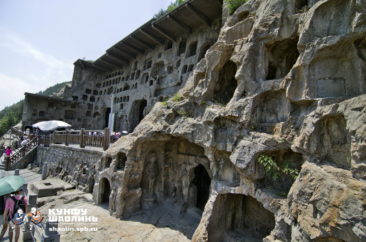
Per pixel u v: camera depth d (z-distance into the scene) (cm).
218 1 1895
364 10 582
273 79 865
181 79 2367
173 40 2603
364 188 491
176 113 1184
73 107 3866
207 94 1054
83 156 1661
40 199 1416
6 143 3409
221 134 934
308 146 652
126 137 1347
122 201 1202
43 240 712
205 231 893
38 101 3562
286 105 787
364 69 608
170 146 1402
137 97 3000
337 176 564
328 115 616
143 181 1354
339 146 611
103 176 1339
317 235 550
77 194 1460
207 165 1164
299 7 813
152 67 2895
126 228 1071
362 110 536
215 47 1043
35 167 2320
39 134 2775
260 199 768
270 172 802
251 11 975
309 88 683
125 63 3503
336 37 629
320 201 559
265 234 906
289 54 874
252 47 872
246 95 873
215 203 920
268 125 819
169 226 1110
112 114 2653
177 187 1331
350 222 492
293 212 623
